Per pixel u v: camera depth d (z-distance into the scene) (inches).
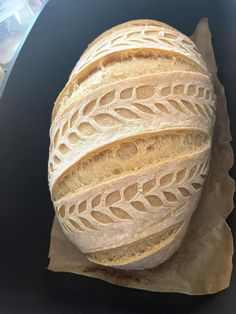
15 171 12.3
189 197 10.6
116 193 10.1
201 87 10.9
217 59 13.1
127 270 11.8
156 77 10.3
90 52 11.8
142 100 10.1
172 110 10.3
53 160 11.0
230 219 11.3
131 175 9.9
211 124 11.3
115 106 10.2
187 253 11.6
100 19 13.7
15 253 11.7
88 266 12.0
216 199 11.7
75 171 10.5
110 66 10.9
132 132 10.0
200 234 11.6
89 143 10.2
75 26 13.6
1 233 11.6
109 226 10.3
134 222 10.2
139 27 11.8
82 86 11.0
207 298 10.8
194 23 13.6
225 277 10.6
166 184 10.1
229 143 12.0
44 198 12.7
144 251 10.7
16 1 15.8
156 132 10.0
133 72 10.6
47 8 13.3
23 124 12.7
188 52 11.3
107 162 10.2
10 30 15.6
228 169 11.8
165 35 11.5
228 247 10.9
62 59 13.6
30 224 12.2
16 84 12.8
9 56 15.3
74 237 11.1
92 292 11.6
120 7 13.6
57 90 13.5
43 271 11.9
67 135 10.6
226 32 13.0
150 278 11.6
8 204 12.0
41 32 13.3
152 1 13.5
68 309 11.1
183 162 10.2
